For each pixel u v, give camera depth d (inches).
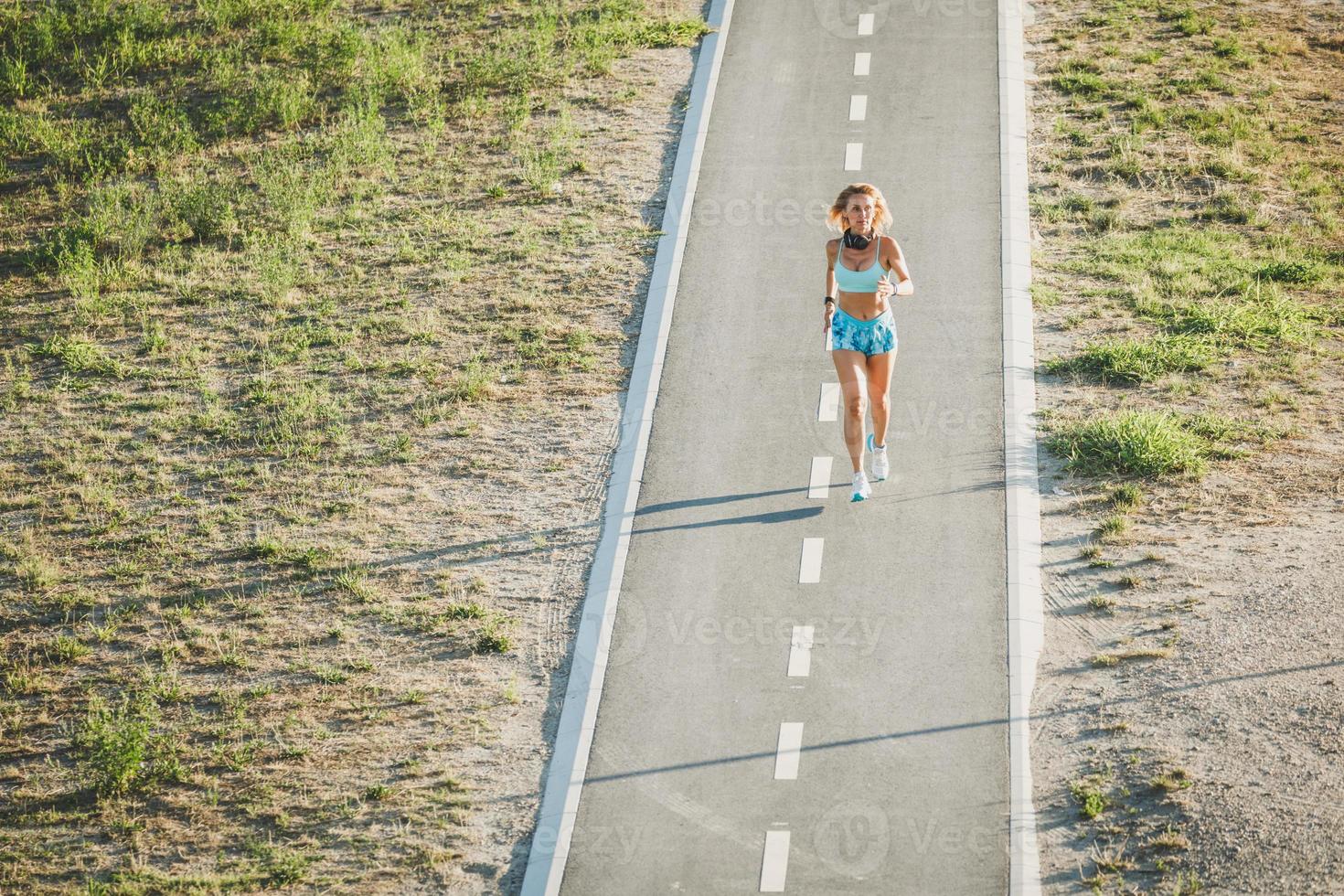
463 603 734.5
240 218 1141.7
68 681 710.5
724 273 987.3
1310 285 965.2
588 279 1007.0
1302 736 591.8
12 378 967.6
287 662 708.7
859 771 613.3
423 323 976.3
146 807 633.6
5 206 1194.0
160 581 770.2
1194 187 1090.7
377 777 639.8
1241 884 533.3
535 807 617.0
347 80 1336.1
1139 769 596.7
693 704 657.0
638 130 1193.4
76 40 1434.5
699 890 566.6
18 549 800.3
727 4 1374.3
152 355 977.5
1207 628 665.6
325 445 871.1
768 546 745.6
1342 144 1154.0
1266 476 775.1
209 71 1363.2
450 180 1155.9
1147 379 863.1
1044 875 558.3
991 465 791.1
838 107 1181.7
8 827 628.7
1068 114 1181.7
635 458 821.2
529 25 1393.9
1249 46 1302.9
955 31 1284.4
